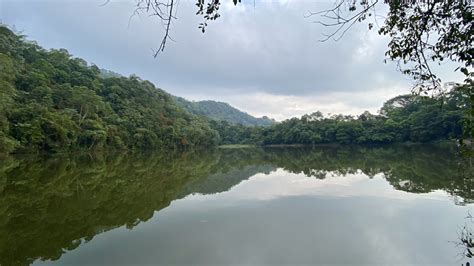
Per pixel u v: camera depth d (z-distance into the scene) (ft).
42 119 109.09
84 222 31.81
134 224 31.27
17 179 57.72
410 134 193.77
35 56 177.47
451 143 150.30
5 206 37.86
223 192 49.24
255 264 21.42
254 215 34.27
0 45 142.82
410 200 39.52
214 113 612.29
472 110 11.81
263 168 88.02
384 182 54.19
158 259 22.33
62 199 42.63
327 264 21.35
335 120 263.29
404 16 13.06
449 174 58.80
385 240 25.75
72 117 134.31
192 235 27.66
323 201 40.75
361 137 223.30
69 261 22.02
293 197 44.04
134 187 53.88
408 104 220.64
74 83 181.27
